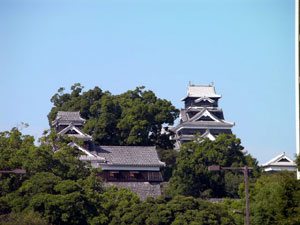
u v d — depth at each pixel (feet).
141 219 508.53
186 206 513.45
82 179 551.59
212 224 501.15
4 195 504.84
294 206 396.57
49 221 479.82
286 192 400.88
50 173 509.35
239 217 531.50
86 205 491.31
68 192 494.59
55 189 494.18
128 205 531.09
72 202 482.69
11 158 527.81
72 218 483.92
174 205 511.81
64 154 563.07
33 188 493.36
